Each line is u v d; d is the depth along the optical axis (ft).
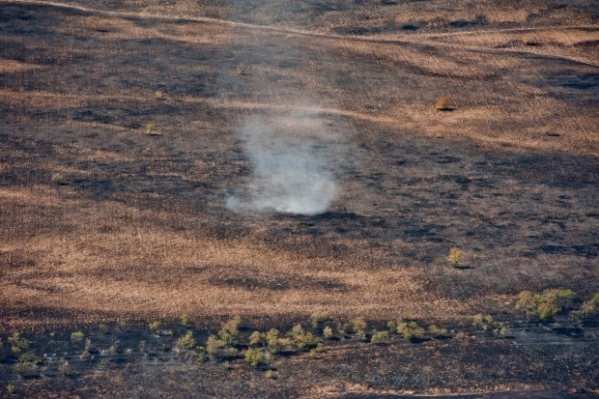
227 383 513.04
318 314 561.84
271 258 613.52
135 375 517.14
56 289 579.07
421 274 604.49
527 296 581.53
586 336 556.92
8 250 613.11
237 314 562.25
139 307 565.94
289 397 504.43
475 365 531.09
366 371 524.11
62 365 522.06
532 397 508.12
